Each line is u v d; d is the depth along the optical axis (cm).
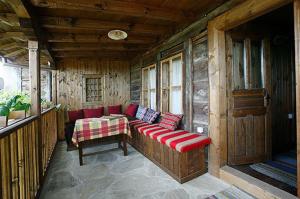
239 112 281
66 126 471
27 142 202
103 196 229
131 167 318
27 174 200
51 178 281
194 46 323
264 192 210
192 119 331
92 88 616
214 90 271
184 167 261
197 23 310
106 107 621
